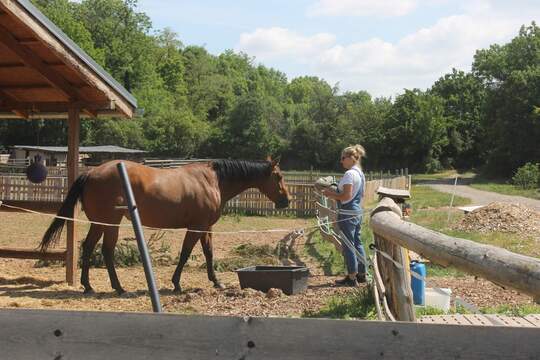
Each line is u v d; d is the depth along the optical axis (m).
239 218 23.17
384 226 5.71
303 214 24.50
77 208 9.92
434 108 82.62
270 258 12.62
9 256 10.02
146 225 8.92
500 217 17.70
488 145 75.81
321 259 12.53
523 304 8.04
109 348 2.82
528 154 66.50
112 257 8.88
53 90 10.10
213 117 117.94
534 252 13.86
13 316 2.89
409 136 82.56
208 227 9.48
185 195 9.10
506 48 82.00
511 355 2.42
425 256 4.22
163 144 78.69
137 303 8.37
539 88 65.88
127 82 84.81
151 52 94.00
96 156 57.12
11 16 8.13
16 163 48.94
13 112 10.76
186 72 122.00
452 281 9.86
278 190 10.17
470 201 34.06
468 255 3.43
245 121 87.62
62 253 9.83
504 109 67.69
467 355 2.46
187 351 2.74
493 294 8.74
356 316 7.14
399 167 84.25
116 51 84.25
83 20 86.12
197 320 2.74
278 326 2.66
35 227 18.25
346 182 9.30
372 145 85.19
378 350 2.55
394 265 5.71
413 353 2.52
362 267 9.72
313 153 90.62
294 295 8.73
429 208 28.53
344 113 92.44
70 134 9.98
